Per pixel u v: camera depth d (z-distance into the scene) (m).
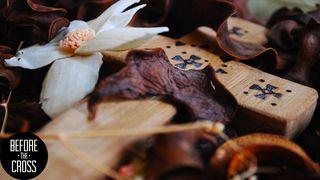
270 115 0.18
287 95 0.19
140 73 0.18
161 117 0.18
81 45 0.19
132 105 0.18
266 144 0.17
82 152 0.17
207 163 0.17
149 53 0.19
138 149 0.17
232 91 0.19
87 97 0.19
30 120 0.19
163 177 0.16
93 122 0.17
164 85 0.18
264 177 0.17
